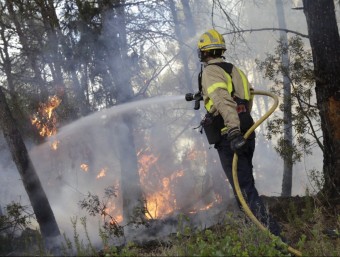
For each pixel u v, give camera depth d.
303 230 5.21
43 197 8.33
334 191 6.45
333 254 4.16
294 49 9.59
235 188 4.38
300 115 9.41
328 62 6.86
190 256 3.98
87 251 4.50
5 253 5.60
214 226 5.32
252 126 4.35
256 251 3.91
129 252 4.32
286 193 13.84
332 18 6.89
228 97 4.21
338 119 6.73
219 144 4.50
